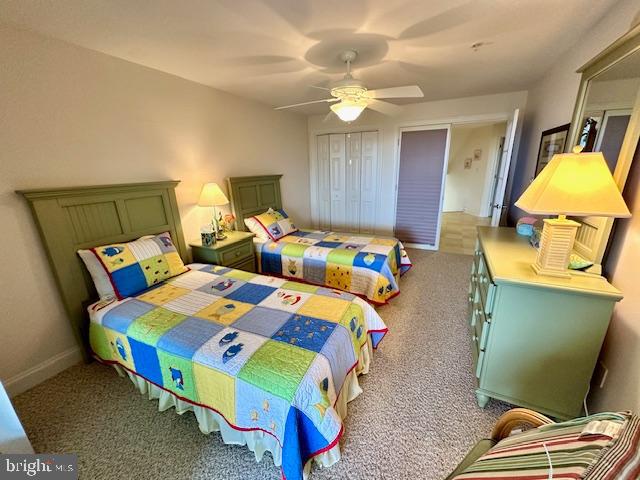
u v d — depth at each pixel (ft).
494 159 21.42
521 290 4.38
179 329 5.15
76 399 5.67
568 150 5.60
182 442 4.77
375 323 6.30
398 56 7.23
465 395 5.59
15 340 5.74
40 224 5.72
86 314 6.55
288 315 5.55
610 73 4.42
